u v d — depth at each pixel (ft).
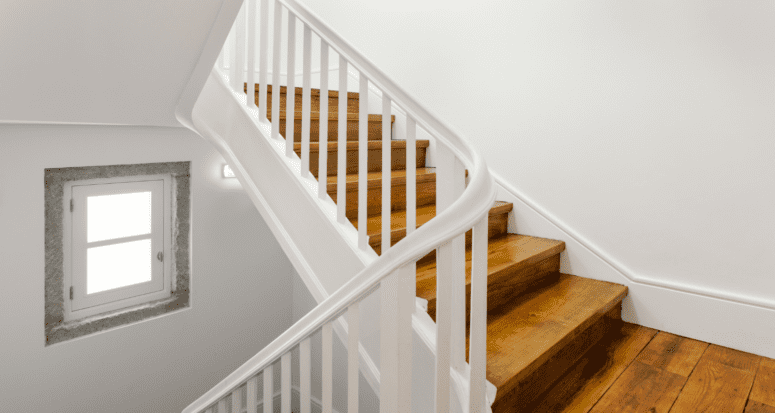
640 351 6.98
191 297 12.50
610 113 8.11
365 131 5.69
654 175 7.75
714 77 7.11
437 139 4.98
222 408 5.94
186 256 12.43
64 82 6.15
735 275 7.14
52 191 10.14
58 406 10.43
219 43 6.30
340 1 11.72
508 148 9.36
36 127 9.62
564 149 8.66
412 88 10.66
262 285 14.16
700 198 7.36
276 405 14.15
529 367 5.17
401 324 3.71
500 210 8.91
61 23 5.27
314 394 14.29
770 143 6.73
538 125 8.93
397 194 8.14
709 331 7.34
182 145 11.91
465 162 4.64
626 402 5.57
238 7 5.85
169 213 12.18
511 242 8.56
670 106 7.52
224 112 7.59
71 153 10.10
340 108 5.94
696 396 5.71
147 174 11.60
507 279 7.11
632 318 8.09
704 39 7.15
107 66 6.07
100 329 11.03
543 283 8.16
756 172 6.87
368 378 5.53
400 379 3.71
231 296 13.37
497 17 9.27
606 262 8.30
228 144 7.54
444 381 3.87
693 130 7.34
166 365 12.18
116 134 10.71
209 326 12.95
